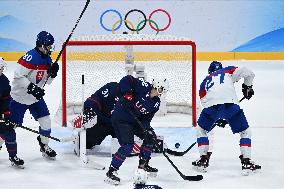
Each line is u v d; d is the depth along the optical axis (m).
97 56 29.22
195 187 12.48
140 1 33.66
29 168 13.95
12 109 14.41
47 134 14.67
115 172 12.80
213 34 34.00
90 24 33.88
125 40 18.08
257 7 33.66
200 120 13.78
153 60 31.39
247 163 13.48
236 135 17.38
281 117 20.02
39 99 14.03
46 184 12.71
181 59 24.88
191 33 34.00
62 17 33.81
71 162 14.49
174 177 13.23
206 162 13.75
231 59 34.00
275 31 33.78
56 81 27.52
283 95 24.06
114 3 33.78
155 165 14.20
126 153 12.79
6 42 33.88
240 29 33.97
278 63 32.91
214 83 13.75
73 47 28.20
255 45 34.03
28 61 13.81
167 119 19.47
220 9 33.78
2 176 13.31
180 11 33.88
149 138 13.12
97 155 15.17
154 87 12.66
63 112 18.23
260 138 17.08
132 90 12.75
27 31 33.94
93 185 12.63
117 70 26.30
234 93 13.76
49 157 14.69
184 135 17.23
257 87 25.86
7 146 13.82
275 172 13.62
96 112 14.80
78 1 33.66
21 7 33.75
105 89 14.89
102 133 15.15
